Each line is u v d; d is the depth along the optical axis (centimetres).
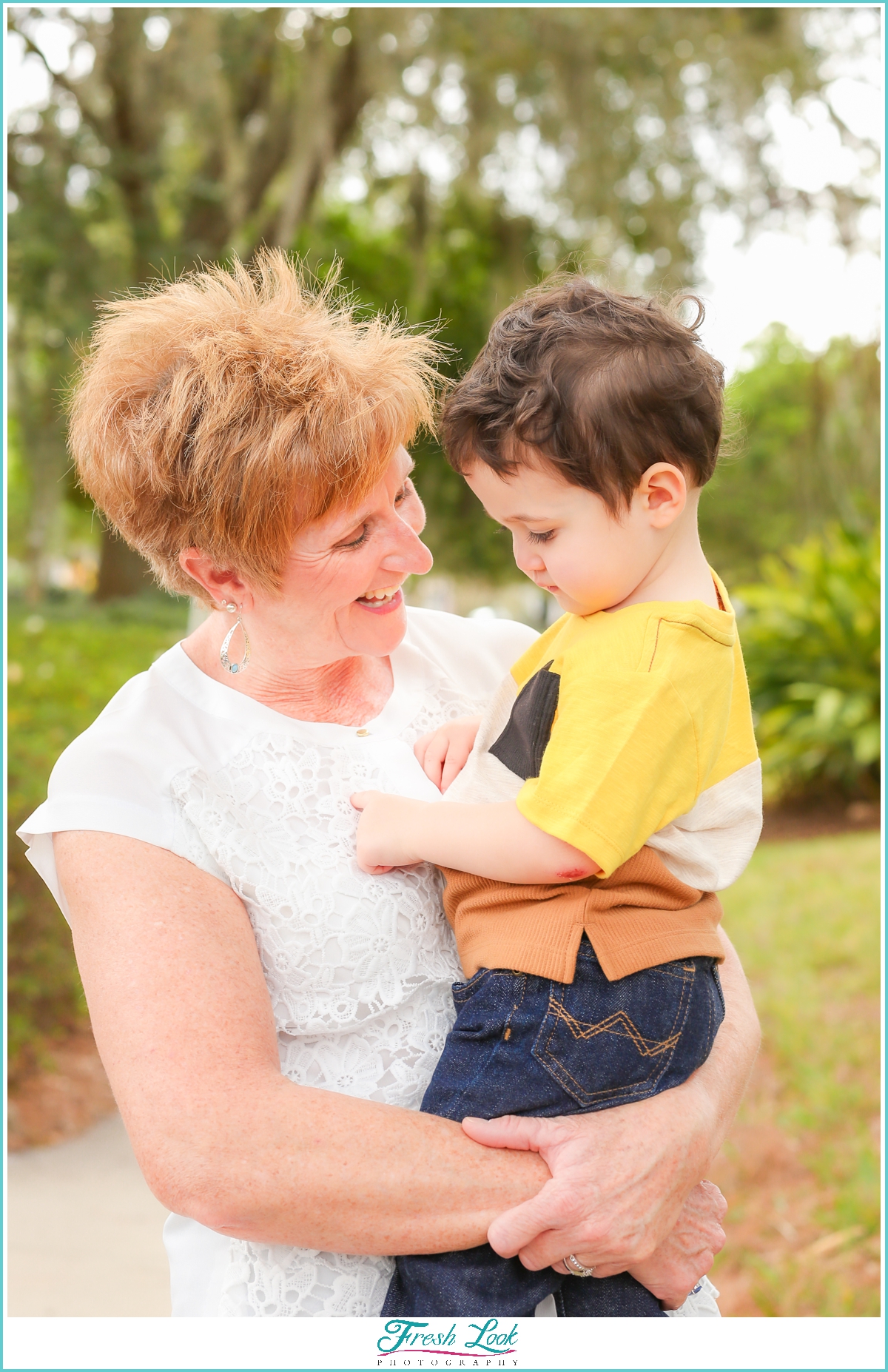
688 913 136
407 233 847
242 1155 115
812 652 873
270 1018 128
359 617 143
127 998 122
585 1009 129
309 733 148
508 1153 125
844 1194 349
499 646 183
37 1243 329
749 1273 324
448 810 136
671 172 798
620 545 132
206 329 134
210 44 707
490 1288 125
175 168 878
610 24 731
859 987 491
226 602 145
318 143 750
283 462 125
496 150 798
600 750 125
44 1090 433
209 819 135
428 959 142
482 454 135
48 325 691
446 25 715
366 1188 117
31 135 692
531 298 145
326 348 131
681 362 133
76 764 136
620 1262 123
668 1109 129
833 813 840
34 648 623
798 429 1031
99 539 932
